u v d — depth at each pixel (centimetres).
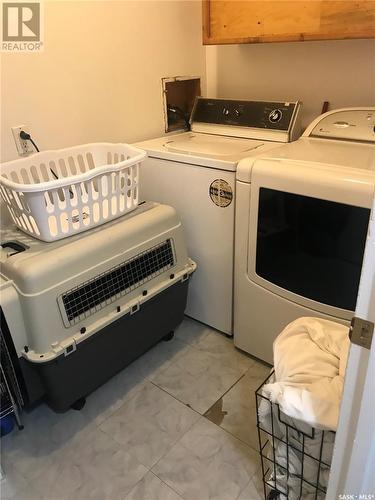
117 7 187
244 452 147
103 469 143
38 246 146
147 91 213
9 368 146
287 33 173
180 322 203
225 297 195
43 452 149
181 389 175
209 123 224
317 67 202
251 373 183
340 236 141
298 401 97
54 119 178
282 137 196
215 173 171
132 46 199
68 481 139
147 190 202
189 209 189
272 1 172
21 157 170
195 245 195
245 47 222
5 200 153
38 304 135
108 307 156
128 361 179
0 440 154
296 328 121
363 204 131
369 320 70
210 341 204
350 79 194
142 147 197
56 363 143
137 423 160
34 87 168
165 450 149
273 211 154
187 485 137
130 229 161
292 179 144
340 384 100
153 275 173
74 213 158
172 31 216
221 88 242
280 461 116
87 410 166
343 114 185
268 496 129
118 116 203
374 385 74
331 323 122
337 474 91
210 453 147
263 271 168
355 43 187
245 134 210
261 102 205
